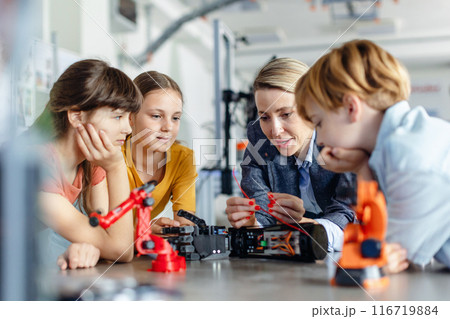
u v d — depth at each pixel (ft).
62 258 2.73
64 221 2.92
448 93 18.02
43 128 2.83
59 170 3.00
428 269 2.35
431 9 15.02
